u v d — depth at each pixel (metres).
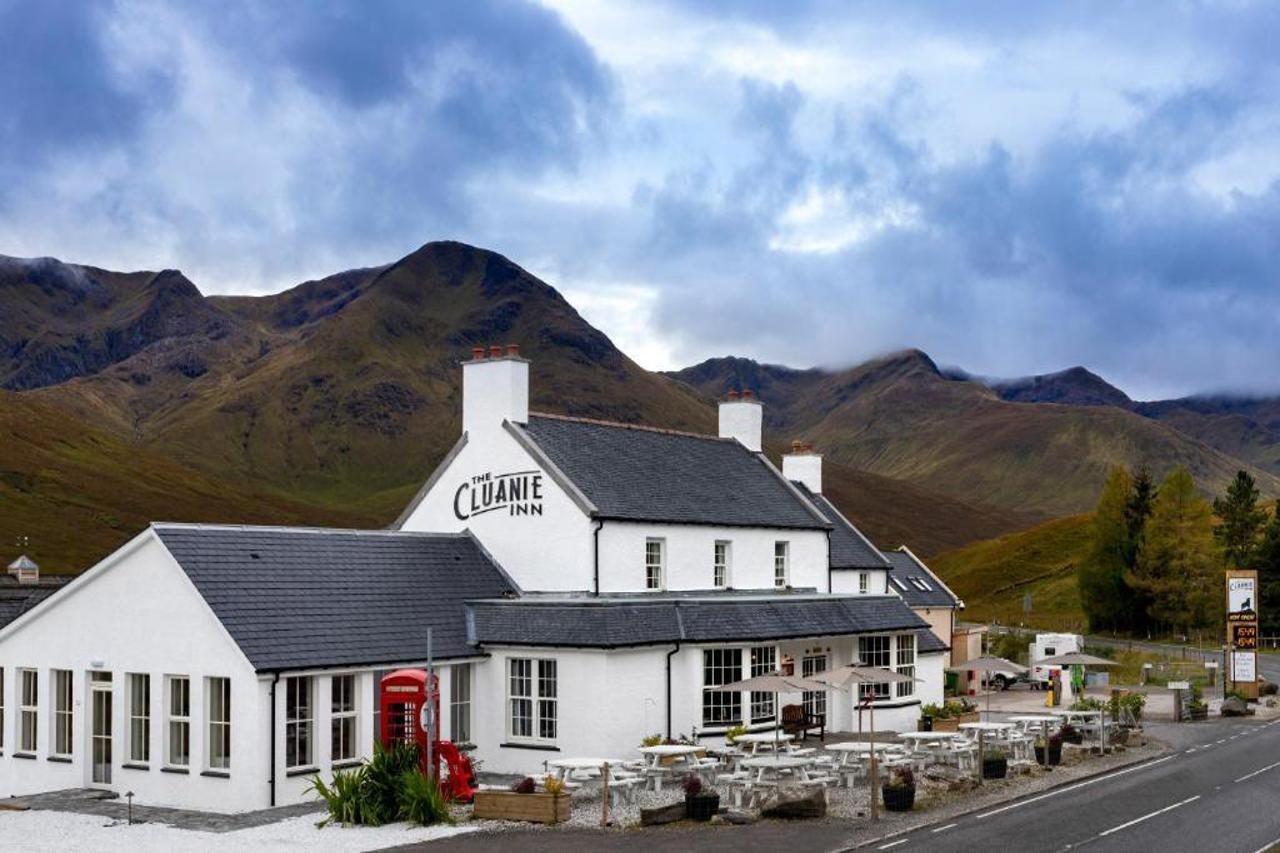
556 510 40.16
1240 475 123.12
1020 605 137.62
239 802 29.78
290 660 30.80
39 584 54.19
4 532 169.00
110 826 27.75
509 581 40.75
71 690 33.75
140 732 32.25
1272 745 42.81
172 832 26.88
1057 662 44.59
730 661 39.03
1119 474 116.50
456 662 35.88
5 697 34.88
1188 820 27.75
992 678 69.19
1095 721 44.16
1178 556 106.81
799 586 49.31
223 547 32.94
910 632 47.12
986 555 167.62
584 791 31.14
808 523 49.62
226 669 30.39
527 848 24.61
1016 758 37.69
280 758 30.45
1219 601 105.00
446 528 42.66
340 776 28.33
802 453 59.88
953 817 28.38
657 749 31.86
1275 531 108.81
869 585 57.66
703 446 50.38
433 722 29.89
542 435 42.22
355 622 33.84
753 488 49.44
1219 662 83.94
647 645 36.25
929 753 36.97
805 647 43.81
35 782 34.03
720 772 33.88
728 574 45.75
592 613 35.59
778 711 40.78
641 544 41.47
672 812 27.53
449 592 38.09
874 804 28.14
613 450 44.66
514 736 36.53
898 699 46.59
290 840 25.67
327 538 36.25
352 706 32.88
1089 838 25.61
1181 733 47.28
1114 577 112.38
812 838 25.75
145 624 32.03
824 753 37.03
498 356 42.00
